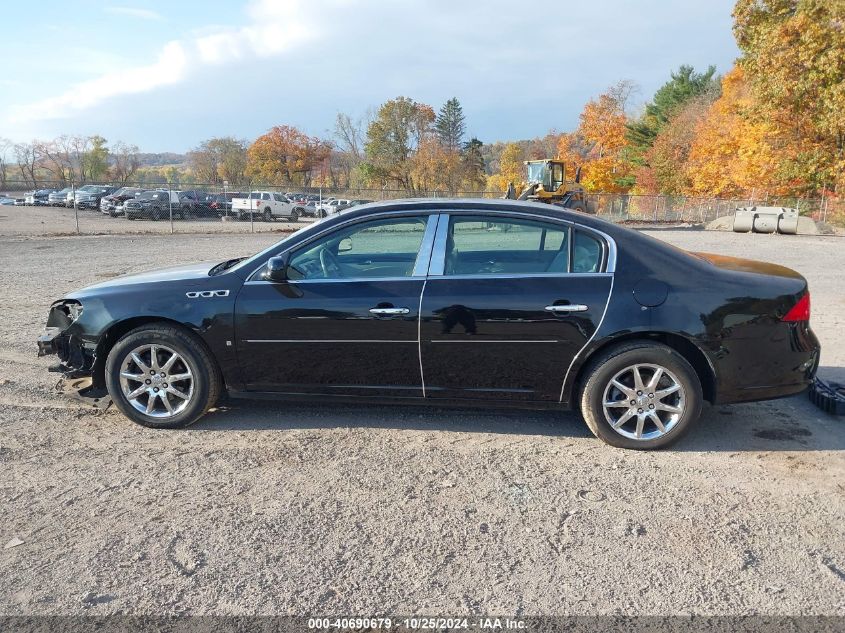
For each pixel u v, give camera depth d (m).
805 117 30.78
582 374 4.07
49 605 2.53
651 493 3.48
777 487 3.56
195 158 94.06
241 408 4.77
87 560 2.84
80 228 25.72
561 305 3.91
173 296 4.23
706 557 2.88
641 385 3.98
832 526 3.15
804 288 4.05
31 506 3.31
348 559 2.86
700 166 44.28
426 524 3.15
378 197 46.12
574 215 4.13
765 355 3.94
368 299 4.05
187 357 4.23
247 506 3.32
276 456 3.94
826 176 31.89
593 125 50.66
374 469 3.76
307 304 4.09
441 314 3.99
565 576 2.74
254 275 4.21
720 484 3.59
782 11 30.45
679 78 64.62
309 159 85.00
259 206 36.59
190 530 3.09
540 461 3.89
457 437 4.26
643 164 60.72
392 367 4.12
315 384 4.23
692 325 3.87
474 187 70.81
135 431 4.33
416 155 66.88
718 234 27.33
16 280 11.03
